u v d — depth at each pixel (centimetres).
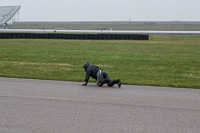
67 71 1942
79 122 763
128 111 877
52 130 703
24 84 1377
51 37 5303
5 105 930
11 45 3750
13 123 751
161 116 827
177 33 8469
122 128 721
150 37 6488
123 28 12644
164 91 1253
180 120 791
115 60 2475
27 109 884
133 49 3428
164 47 3762
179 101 1034
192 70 2069
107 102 990
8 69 2002
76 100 1015
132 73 1889
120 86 1316
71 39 5216
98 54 2866
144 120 787
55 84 1395
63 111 866
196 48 3675
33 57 2630
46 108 898
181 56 2802
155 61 2445
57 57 2631
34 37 5316
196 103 1005
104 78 1362
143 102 1002
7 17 13000
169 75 1827
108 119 793
